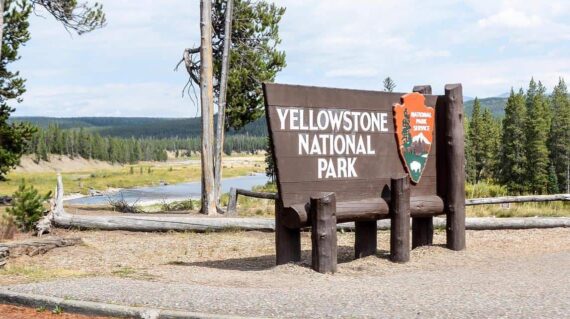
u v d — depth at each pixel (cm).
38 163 17150
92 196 6825
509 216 1647
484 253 1091
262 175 15338
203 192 1909
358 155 979
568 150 10025
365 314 575
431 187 1091
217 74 2334
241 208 1927
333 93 951
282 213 917
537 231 1402
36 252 1095
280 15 2434
